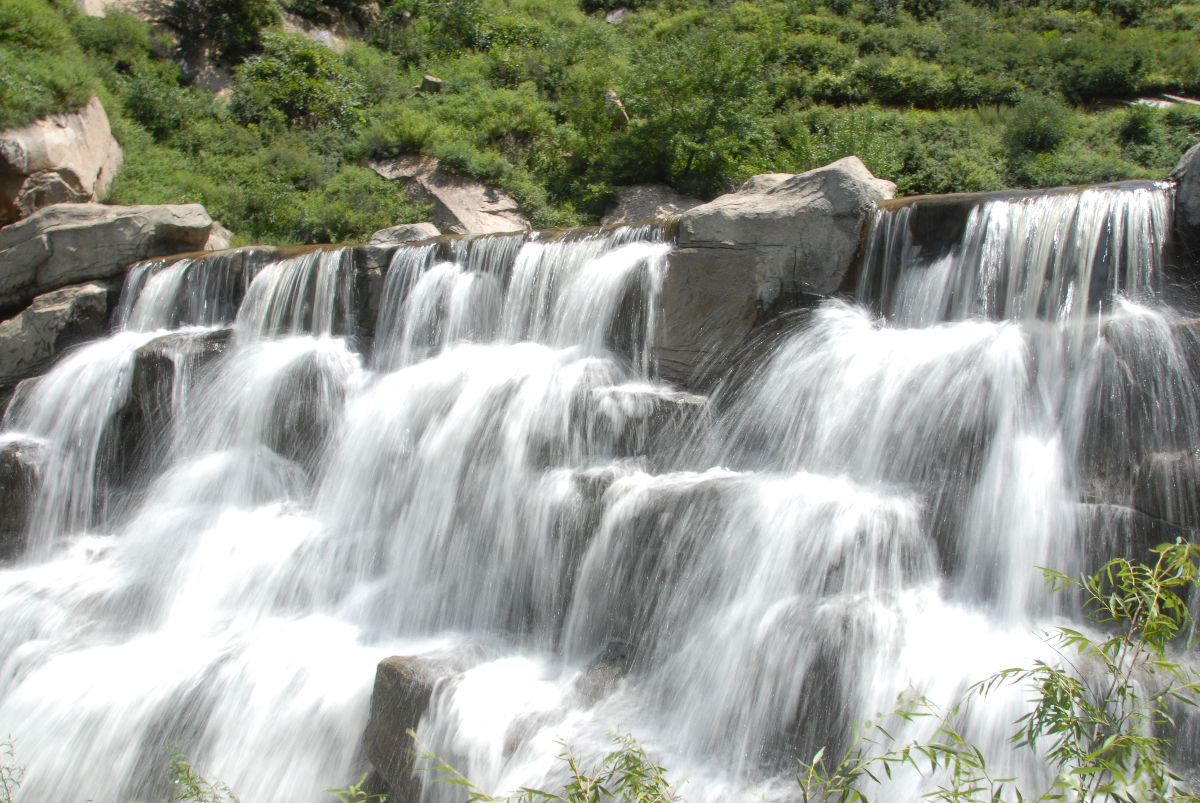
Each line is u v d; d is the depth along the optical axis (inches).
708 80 765.3
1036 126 797.2
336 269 482.6
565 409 340.5
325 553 347.6
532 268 425.1
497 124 848.9
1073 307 304.2
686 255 368.2
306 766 267.0
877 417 290.5
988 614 238.2
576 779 168.7
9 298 585.9
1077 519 236.4
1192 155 299.0
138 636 344.2
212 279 524.4
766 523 261.0
